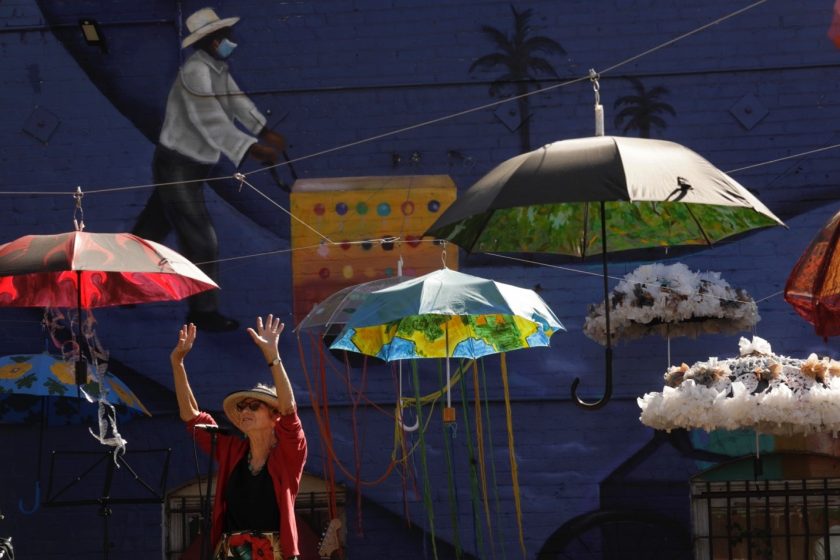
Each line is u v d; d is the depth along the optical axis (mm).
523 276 10688
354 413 10656
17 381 9719
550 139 10727
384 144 10812
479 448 10242
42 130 10914
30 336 10789
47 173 10906
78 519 10602
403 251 10734
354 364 10703
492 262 10695
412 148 10797
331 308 9570
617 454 10500
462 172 10766
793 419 7445
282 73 10891
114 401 9906
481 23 10836
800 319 10492
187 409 6812
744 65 10695
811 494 8891
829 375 7641
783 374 7676
